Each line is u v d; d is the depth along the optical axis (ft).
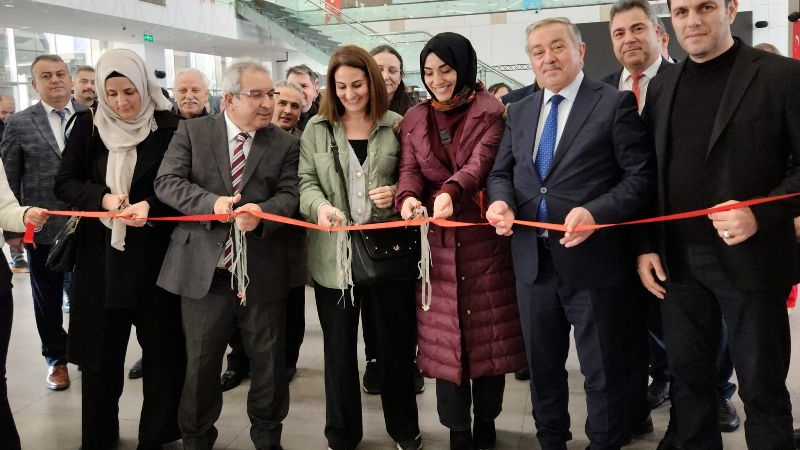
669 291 6.51
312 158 7.70
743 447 8.01
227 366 11.12
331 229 6.82
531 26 6.83
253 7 35.01
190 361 7.52
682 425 6.71
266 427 7.80
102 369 7.91
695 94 6.14
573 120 6.62
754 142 5.69
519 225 6.93
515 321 7.53
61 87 11.28
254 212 6.89
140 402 9.83
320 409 9.55
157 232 7.68
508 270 7.51
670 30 32.91
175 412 8.03
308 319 14.26
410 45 33.37
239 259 7.18
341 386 7.84
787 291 5.91
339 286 7.33
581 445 8.17
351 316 7.72
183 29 29.76
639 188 6.32
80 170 7.79
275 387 7.73
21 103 29.73
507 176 7.09
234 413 9.44
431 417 9.23
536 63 6.72
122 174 7.55
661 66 8.84
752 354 5.95
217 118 7.62
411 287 7.83
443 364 7.45
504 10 39.09
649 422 8.37
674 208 6.25
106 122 7.65
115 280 7.54
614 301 6.66
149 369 7.88
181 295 7.43
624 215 6.24
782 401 6.04
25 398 10.19
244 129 7.51
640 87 8.89
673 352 6.57
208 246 7.27
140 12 26.78
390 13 41.01
